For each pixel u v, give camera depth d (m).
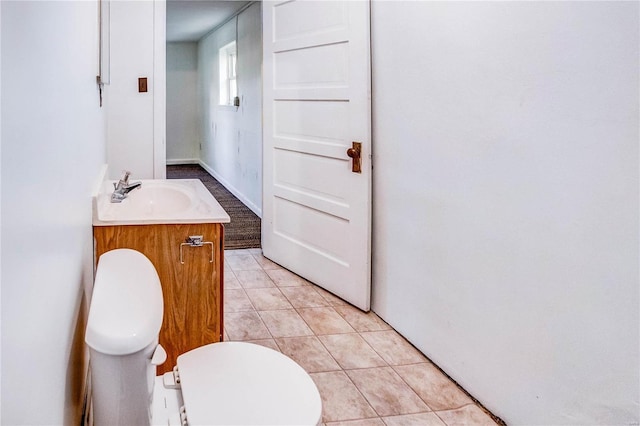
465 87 2.12
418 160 2.52
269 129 3.91
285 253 3.88
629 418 1.44
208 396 1.18
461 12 2.12
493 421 2.02
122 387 1.00
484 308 2.07
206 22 7.31
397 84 2.68
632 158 1.40
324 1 3.21
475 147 2.08
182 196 2.53
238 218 5.79
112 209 2.19
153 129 3.78
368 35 2.89
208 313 2.17
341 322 2.96
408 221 2.64
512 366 1.92
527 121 1.79
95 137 2.16
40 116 0.84
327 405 2.12
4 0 0.61
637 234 1.40
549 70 1.68
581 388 1.60
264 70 3.89
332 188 3.29
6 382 0.59
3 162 0.59
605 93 1.48
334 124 3.21
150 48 3.71
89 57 1.87
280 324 2.91
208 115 8.91
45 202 0.87
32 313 0.75
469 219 2.14
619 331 1.46
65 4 1.20
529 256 1.81
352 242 3.14
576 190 1.59
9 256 0.61
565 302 1.66
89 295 1.82
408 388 2.27
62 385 1.06
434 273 2.43
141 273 1.32
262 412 1.13
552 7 1.66
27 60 0.75
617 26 1.43
